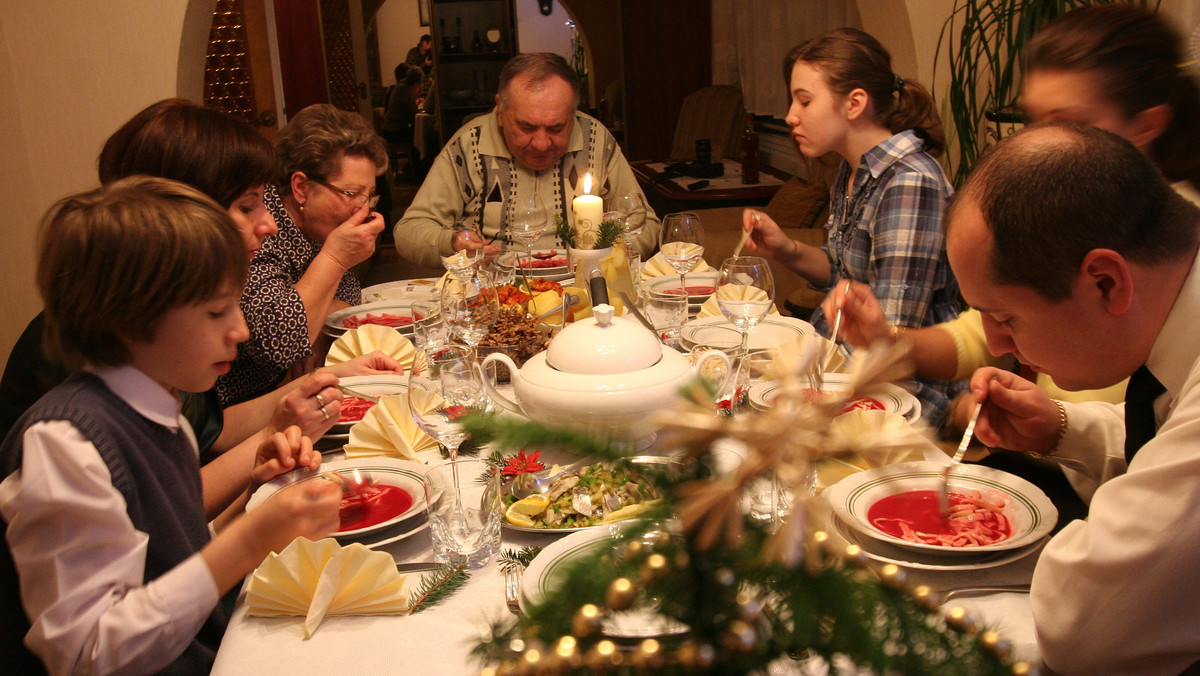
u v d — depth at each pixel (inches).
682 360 52.7
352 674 35.0
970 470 47.8
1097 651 33.0
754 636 18.2
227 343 45.4
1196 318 35.1
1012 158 35.0
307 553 38.8
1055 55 57.2
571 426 21.4
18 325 121.3
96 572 39.4
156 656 39.2
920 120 87.7
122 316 41.9
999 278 35.7
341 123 96.3
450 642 36.7
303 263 94.3
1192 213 35.8
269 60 164.7
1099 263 33.8
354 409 64.0
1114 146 34.3
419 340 73.9
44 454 39.7
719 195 204.4
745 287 63.7
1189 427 32.8
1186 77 54.8
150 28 119.6
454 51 466.0
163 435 45.6
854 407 57.7
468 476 52.4
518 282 97.9
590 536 40.1
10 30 117.8
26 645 39.8
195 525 47.9
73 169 123.0
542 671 18.2
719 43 317.1
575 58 514.9
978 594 38.9
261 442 58.4
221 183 62.7
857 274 87.6
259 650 36.8
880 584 20.6
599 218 79.5
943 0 136.9
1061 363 37.6
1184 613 31.8
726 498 18.5
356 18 352.5
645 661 18.5
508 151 124.3
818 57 86.4
